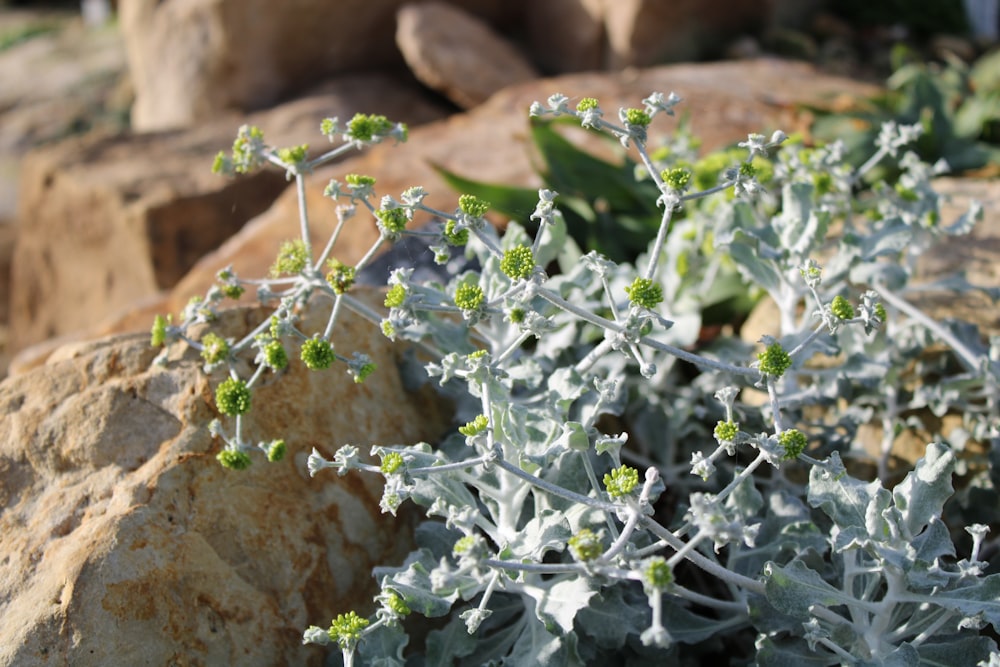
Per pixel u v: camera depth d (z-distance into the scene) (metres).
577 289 2.38
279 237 3.77
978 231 2.93
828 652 1.80
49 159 6.48
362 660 1.81
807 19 7.72
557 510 1.79
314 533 2.02
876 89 5.04
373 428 2.19
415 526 2.19
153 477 1.90
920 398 2.37
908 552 1.66
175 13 8.38
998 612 1.64
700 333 2.95
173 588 1.82
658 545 1.57
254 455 2.00
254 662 1.86
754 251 2.33
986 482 2.27
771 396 1.65
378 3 7.96
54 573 1.79
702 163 2.84
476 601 1.96
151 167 6.30
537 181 3.82
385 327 1.76
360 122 1.78
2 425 2.02
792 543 1.97
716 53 7.37
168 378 2.03
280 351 1.73
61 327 6.77
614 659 2.01
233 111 8.23
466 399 2.23
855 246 2.31
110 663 1.72
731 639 2.17
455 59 7.00
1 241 8.52
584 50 7.50
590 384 2.21
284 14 7.87
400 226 1.75
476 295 1.71
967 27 7.69
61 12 16.91
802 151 2.56
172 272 5.81
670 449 2.46
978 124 4.03
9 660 1.70
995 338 2.32
